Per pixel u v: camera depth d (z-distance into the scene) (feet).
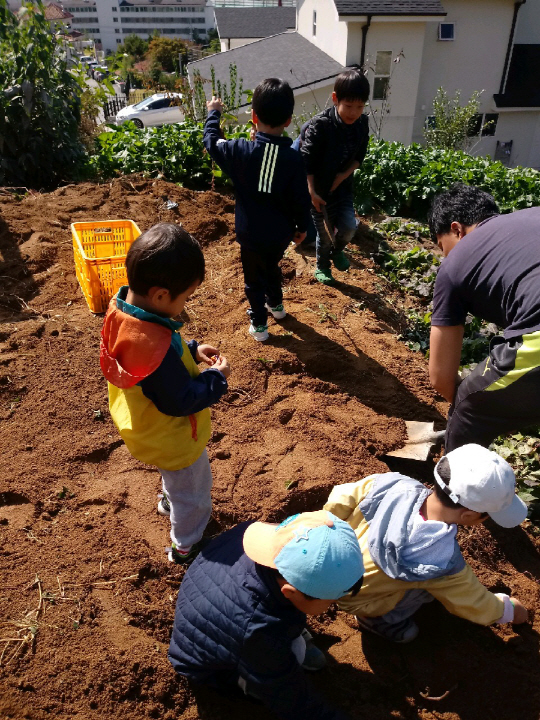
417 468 11.59
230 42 116.78
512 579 9.82
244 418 12.05
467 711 7.90
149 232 6.93
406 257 20.17
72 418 11.55
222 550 7.50
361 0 62.18
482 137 73.72
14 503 9.84
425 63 68.13
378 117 67.00
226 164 12.12
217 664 7.02
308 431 11.79
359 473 10.90
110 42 343.05
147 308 7.14
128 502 10.06
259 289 13.56
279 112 11.53
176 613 7.53
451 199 9.78
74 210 19.49
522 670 8.41
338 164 15.26
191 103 31.81
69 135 24.48
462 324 9.48
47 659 7.60
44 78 22.61
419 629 8.86
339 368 13.82
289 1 264.52
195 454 7.98
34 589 8.42
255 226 12.51
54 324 14.21
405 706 7.91
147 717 7.36
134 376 6.97
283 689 6.65
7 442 10.85
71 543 9.18
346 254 19.84
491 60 68.64
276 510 10.13
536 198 25.13
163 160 23.85
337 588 6.02
